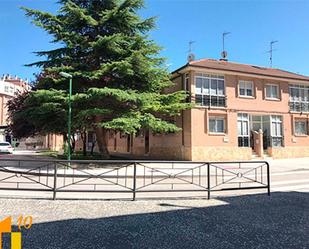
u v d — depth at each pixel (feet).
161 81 73.97
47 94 58.85
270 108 88.79
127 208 24.86
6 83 231.91
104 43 62.13
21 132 93.71
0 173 50.57
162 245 16.10
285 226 19.81
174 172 51.47
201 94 79.46
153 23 69.51
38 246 15.74
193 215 22.65
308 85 96.89
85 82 67.05
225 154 79.87
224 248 15.70
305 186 39.42
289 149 89.92
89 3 69.10
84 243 16.28
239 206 25.99
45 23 65.62
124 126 58.13
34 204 26.00
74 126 64.69
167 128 66.18
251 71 86.84
